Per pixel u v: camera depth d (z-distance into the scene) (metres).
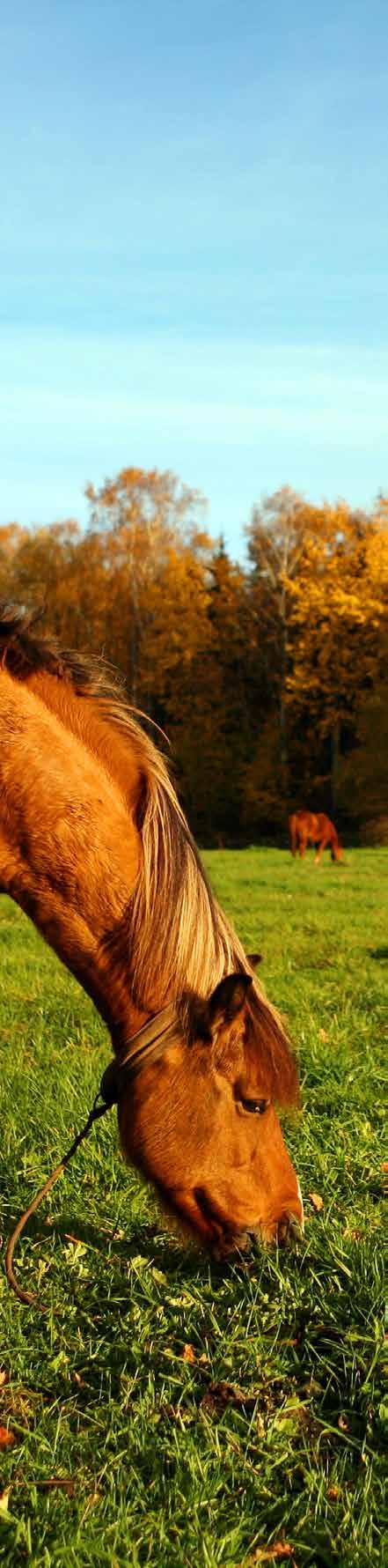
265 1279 3.75
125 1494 2.69
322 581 44.16
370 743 41.59
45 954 10.66
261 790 48.72
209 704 50.44
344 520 46.31
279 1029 3.05
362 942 11.73
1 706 3.14
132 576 53.28
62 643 3.37
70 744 3.15
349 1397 3.08
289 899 17.02
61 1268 3.87
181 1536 2.53
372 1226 4.17
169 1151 2.98
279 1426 2.92
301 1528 2.60
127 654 52.81
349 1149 4.97
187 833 3.16
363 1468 2.78
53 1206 4.41
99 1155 4.79
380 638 42.66
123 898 3.07
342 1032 6.93
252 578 52.69
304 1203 4.40
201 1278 3.84
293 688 45.62
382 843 40.88
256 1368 3.22
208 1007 2.88
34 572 54.91
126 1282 3.79
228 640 51.47
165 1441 2.88
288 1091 3.02
